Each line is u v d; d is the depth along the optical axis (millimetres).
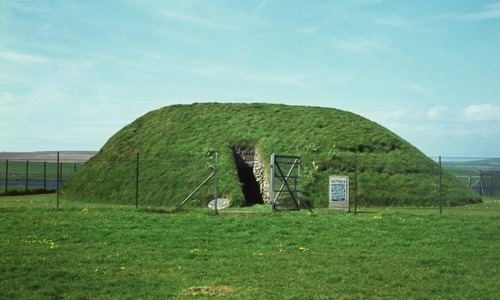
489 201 29562
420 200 25453
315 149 29156
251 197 29672
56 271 9109
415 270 9766
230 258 10977
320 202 24703
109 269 9570
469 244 12969
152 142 31859
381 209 22922
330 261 10625
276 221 16781
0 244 12203
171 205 24281
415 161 29609
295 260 10727
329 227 15680
